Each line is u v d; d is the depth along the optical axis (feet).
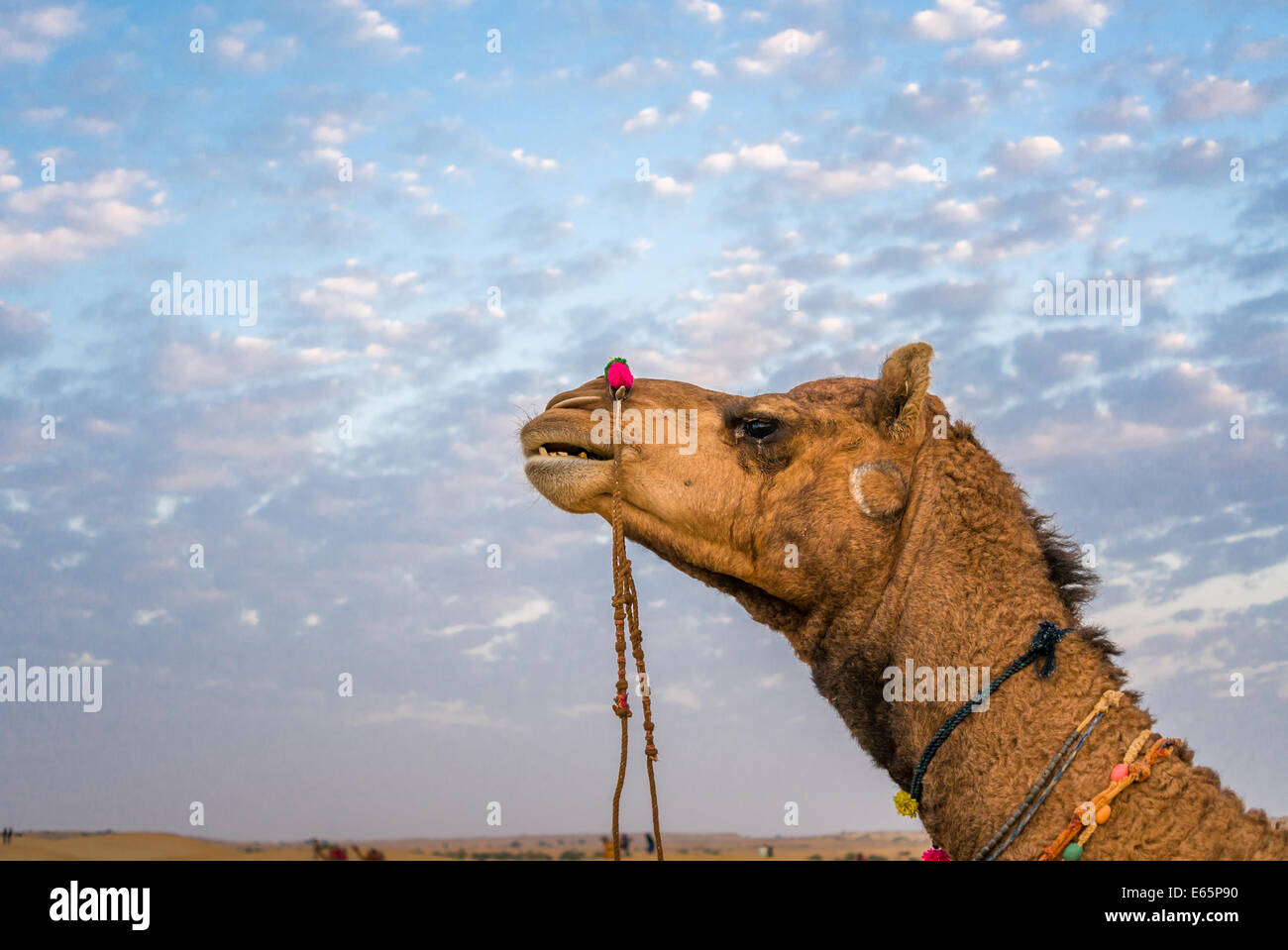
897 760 6.20
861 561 6.24
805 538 6.28
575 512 6.61
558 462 6.53
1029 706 5.82
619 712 6.19
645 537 6.50
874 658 6.22
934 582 6.06
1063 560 6.22
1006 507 6.20
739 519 6.34
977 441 6.37
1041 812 5.69
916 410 6.25
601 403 6.56
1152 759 5.66
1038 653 5.87
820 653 6.43
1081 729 5.75
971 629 5.97
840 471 6.31
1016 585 6.03
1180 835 5.56
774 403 6.43
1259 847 5.55
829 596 6.31
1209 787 5.67
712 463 6.39
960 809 5.85
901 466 6.31
